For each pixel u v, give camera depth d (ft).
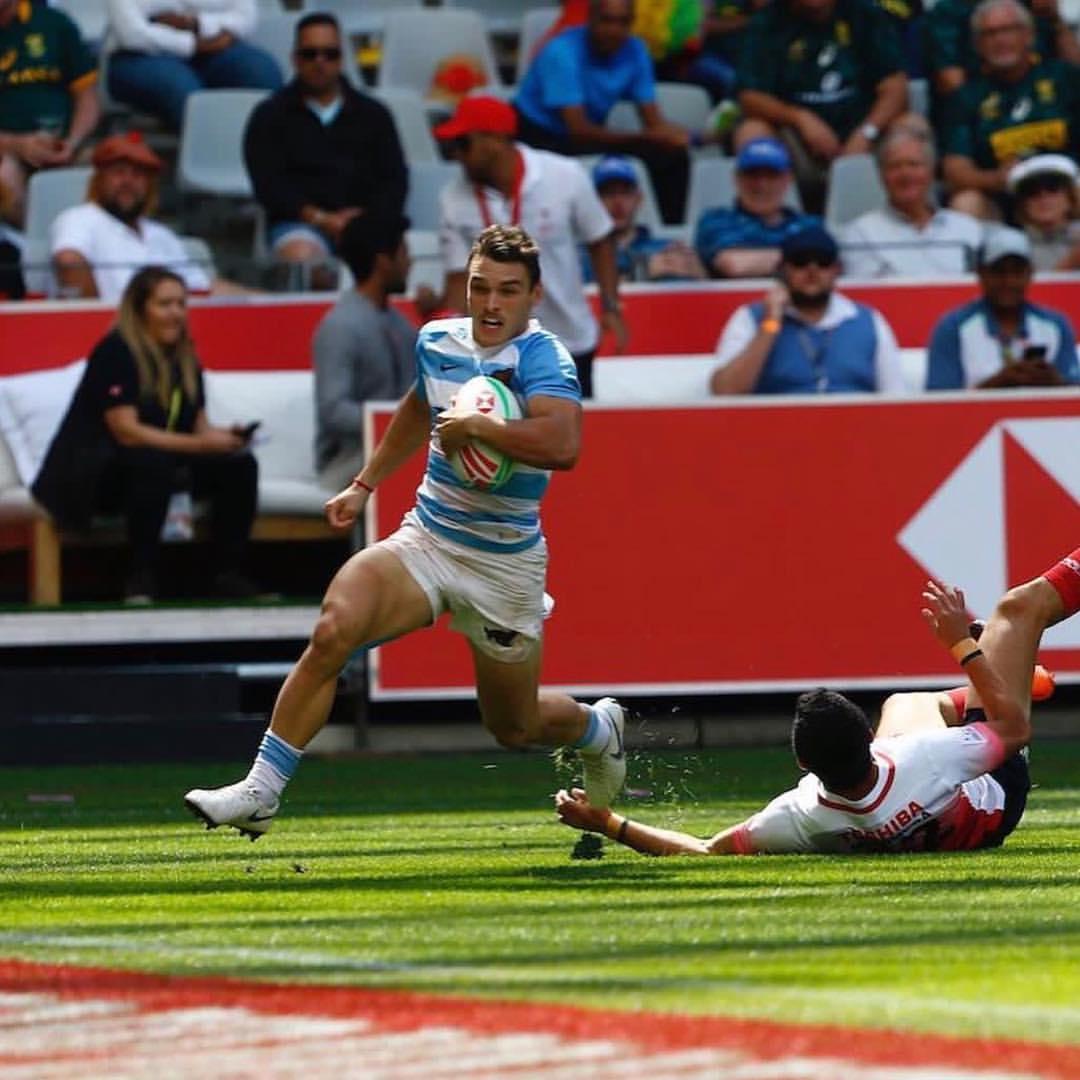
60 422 128.26
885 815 66.23
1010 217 154.30
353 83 167.32
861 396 121.90
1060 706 128.16
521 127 159.22
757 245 142.92
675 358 136.67
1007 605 68.13
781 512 121.70
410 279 136.36
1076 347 133.80
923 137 154.92
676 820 86.74
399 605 64.75
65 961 46.85
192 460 124.98
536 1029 37.27
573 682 121.39
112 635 124.06
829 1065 33.88
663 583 121.39
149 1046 36.68
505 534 64.69
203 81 165.68
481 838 79.92
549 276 127.34
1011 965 44.24
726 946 47.47
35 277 136.56
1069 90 156.87
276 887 62.44
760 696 125.70
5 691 122.52
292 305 137.49
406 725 128.16
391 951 47.60
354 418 126.41
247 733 123.03
